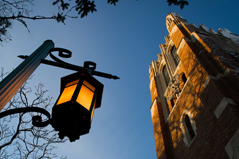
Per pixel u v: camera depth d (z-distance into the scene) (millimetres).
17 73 2877
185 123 12070
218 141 8344
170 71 18406
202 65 11320
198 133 10109
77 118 3035
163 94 18188
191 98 11938
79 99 3371
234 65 10406
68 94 3504
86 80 3893
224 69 10211
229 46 17125
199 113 10578
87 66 4426
